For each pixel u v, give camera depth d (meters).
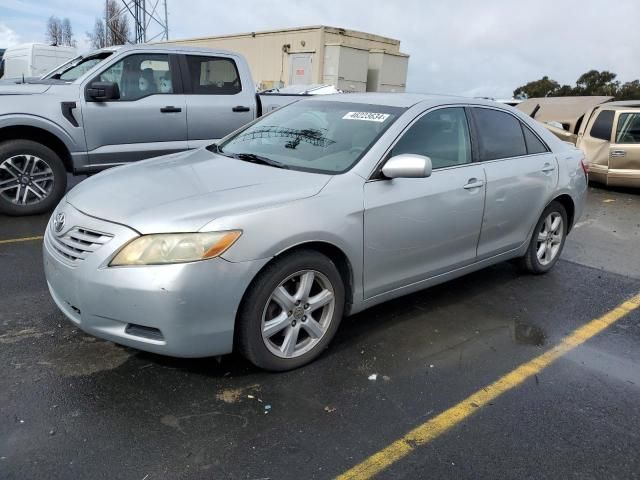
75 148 6.46
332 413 2.93
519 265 5.19
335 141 3.83
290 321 3.22
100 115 6.55
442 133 4.08
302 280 3.21
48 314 3.85
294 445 2.66
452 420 2.93
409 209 3.65
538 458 2.68
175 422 2.77
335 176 3.43
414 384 3.26
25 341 3.47
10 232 5.76
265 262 2.97
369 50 23.73
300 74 23.72
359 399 3.07
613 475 2.60
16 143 6.14
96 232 2.94
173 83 7.11
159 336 2.87
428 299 4.55
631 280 5.36
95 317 2.92
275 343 3.26
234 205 3.01
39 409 2.81
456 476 2.53
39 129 6.27
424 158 3.40
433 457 2.64
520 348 3.79
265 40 25.17
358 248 3.41
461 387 3.26
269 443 2.66
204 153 4.21
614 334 4.11
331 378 3.26
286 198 3.15
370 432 2.79
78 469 2.43
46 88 6.31
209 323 2.88
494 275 5.24
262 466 2.51
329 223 3.21
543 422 2.96
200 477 2.43
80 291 2.91
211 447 2.61
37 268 4.72
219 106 7.44
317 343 3.38
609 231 7.44
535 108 13.10
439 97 4.29
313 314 3.41
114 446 2.58
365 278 3.54
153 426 2.73
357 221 3.37
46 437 2.61
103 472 2.42
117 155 6.77
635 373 3.54
